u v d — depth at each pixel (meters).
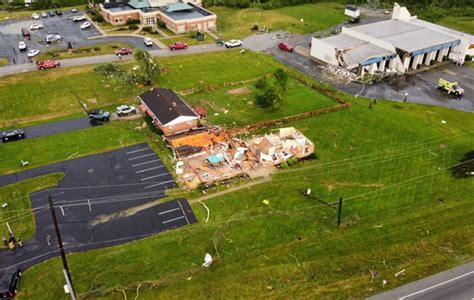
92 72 91.25
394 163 63.47
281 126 72.81
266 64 97.31
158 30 116.94
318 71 94.00
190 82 88.62
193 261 47.03
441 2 139.00
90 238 50.72
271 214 53.62
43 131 71.88
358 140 69.19
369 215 53.41
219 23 124.12
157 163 63.66
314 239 49.78
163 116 70.50
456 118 76.12
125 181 60.06
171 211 54.62
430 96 84.00
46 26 120.12
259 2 141.12
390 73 93.38
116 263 47.03
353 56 92.81
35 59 97.00
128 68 93.38
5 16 128.88
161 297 42.81
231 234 50.66
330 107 78.00
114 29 117.19
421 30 105.12
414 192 57.47
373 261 46.66
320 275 45.00
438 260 46.84
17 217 53.97
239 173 61.31
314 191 57.66
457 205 54.94
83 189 58.62
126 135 70.50
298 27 121.12
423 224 51.75
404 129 72.25
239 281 44.34
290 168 62.41
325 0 146.88
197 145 66.38
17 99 81.06
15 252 48.78
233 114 76.75
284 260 46.84
